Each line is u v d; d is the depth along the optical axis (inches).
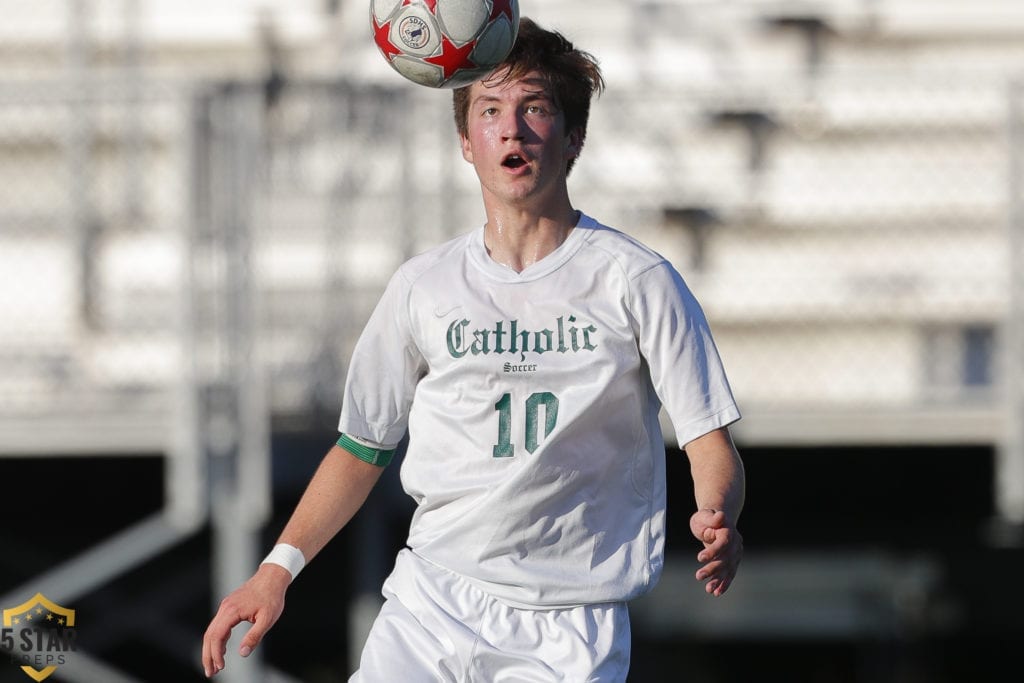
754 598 1339.8
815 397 1147.9
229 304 896.3
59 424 938.1
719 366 435.2
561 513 435.8
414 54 430.3
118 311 1146.0
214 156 905.5
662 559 447.2
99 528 1195.9
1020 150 968.9
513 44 432.5
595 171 1157.7
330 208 1034.1
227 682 911.7
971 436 969.5
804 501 1136.8
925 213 1151.6
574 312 431.5
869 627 1328.7
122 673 1290.6
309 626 1291.8
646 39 1195.3
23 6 1218.6
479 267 442.0
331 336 1003.9
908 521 1206.3
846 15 1194.6
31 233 1154.7
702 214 1161.4
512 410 432.5
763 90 1027.9
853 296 1145.4
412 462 450.3
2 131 1171.9
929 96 1169.4
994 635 1325.0
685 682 1338.6
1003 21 1193.4
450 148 1007.6
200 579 1172.5
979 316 1143.6
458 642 438.6
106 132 1174.3
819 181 1157.1
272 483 949.2
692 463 428.1
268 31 1214.9
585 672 430.9
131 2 1221.7
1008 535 1222.3
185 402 881.5
